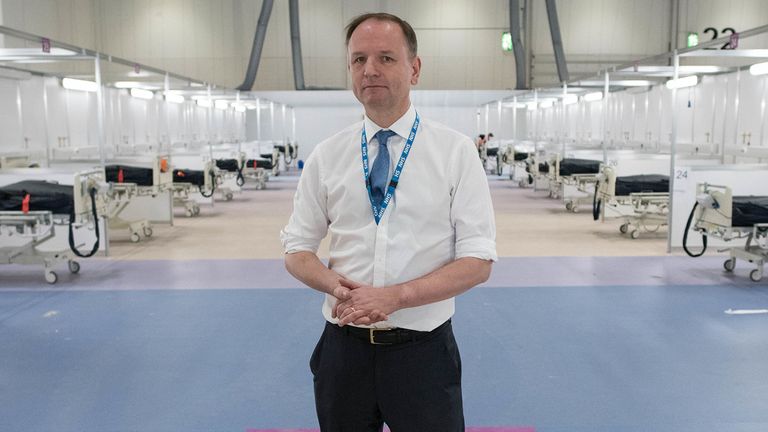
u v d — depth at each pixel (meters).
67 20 15.48
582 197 10.33
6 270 6.10
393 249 1.47
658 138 9.88
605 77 8.48
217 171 10.30
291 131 17.67
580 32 17.23
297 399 3.19
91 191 5.71
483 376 3.48
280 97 17.23
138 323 4.43
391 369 1.51
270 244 7.49
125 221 7.81
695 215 6.07
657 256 6.71
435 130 1.52
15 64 7.04
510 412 3.04
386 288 1.38
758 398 3.20
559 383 3.38
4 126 6.95
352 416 1.58
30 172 6.16
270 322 4.44
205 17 17.59
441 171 1.48
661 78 9.72
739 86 8.00
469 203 1.49
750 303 4.90
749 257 5.62
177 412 3.05
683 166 6.68
